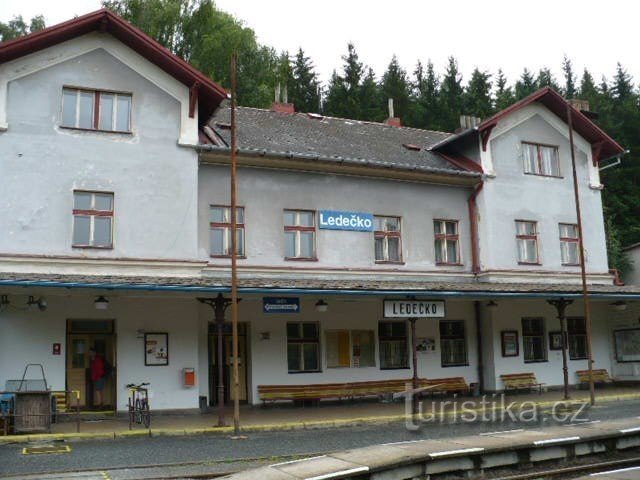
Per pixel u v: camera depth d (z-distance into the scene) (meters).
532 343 22.88
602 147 25.03
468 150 23.23
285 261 19.31
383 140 24.67
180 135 17.61
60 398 15.60
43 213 15.96
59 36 16.48
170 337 17.06
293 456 11.33
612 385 24.02
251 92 35.66
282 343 19.11
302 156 19.22
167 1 35.25
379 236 21.00
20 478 9.62
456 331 22.09
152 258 16.77
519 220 22.73
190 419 15.97
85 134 16.66
